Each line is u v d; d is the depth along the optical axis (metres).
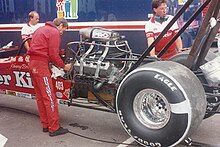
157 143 3.46
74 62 4.23
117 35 4.18
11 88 4.91
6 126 4.72
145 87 3.43
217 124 4.58
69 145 4.04
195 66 3.89
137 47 5.99
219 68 3.68
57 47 4.11
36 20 6.49
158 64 3.44
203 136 4.19
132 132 3.62
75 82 4.23
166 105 3.34
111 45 4.07
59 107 5.45
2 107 5.56
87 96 4.35
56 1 6.73
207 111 3.72
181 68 3.38
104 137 4.25
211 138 4.12
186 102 3.19
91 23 6.38
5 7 7.54
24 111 5.35
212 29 3.60
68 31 6.64
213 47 5.10
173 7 5.90
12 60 4.76
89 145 4.03
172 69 3.34
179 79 3.25
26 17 7.27
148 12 5.79
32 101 5.87
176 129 3.28
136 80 3.47
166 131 3.36
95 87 4.03
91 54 4.13
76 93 4.41
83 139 4.20
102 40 4.10
